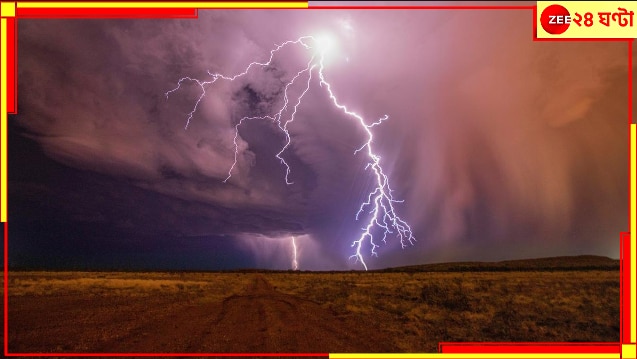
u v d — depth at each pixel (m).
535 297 22.67
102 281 37.06
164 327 13.72
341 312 18.83
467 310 18.64
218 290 33.31
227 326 14.16
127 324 14.16
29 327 13.28
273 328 13.92
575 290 25.67
